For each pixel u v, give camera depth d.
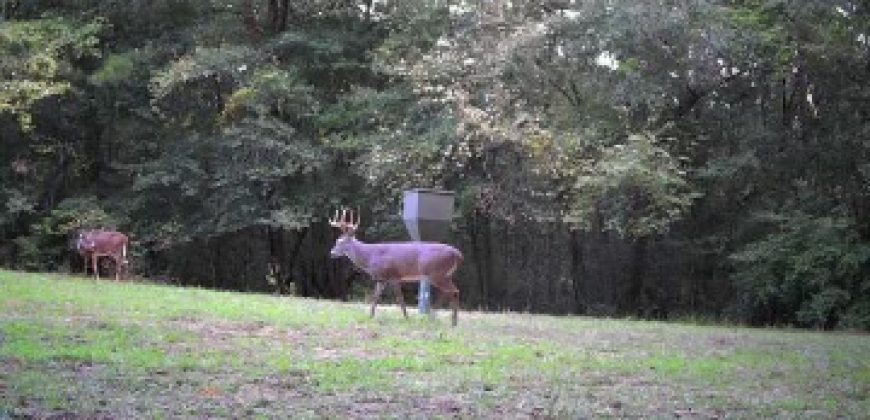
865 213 23.09
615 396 8.05
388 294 26.11
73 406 6.68
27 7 28.11
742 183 24.11
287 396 7.43
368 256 13.18
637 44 22.34
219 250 29.39
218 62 24.61
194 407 6.84
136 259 26.52
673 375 9.49
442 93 23.69
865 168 21.69
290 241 28.78
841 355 12.32
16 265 26.95
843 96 23.11
